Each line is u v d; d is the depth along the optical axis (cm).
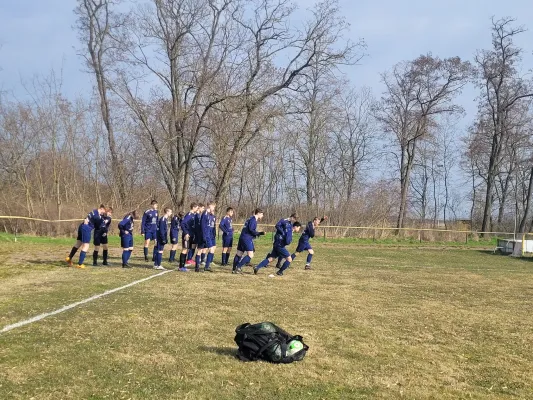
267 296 1023
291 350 586
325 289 1157
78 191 2855
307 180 4066
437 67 3781
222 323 761
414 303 1016
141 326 720
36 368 525
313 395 480
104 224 1470
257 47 2853
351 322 809
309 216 3812
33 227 2489
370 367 579
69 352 585
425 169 5106
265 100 2895
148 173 3222
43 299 903
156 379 507
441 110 3891
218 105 2905
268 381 516
